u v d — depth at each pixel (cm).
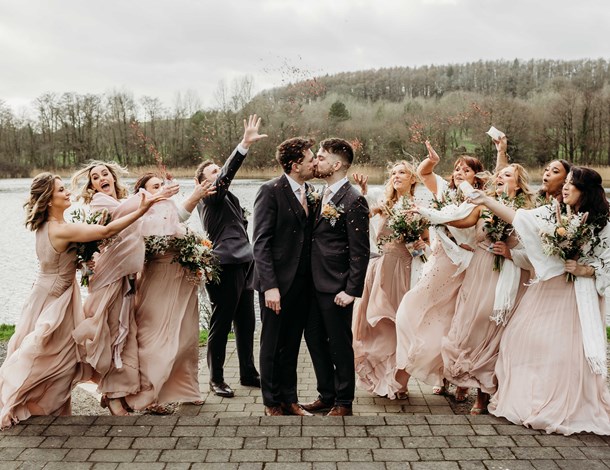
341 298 416
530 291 417
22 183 5525
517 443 351
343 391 425
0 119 6341
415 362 461
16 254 1700
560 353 387
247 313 513
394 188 527
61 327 421
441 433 363
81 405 497
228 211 508
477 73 5884
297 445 348
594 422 373
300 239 424
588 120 4428
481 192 414
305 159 419
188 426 373
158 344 442
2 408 389
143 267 458
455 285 462
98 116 5847
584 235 383
